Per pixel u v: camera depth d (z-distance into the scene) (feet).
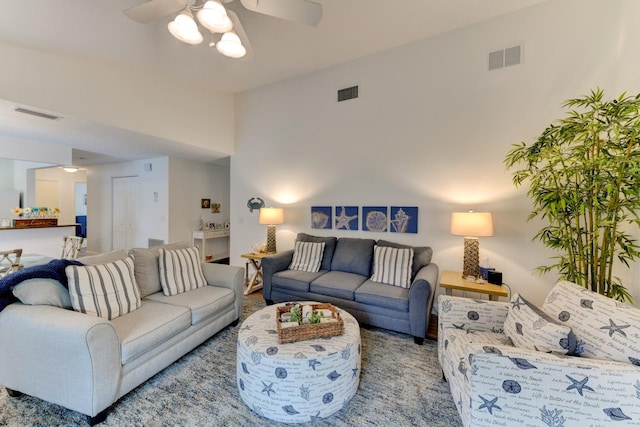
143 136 11.62
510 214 9.24
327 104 12.59
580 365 3.81
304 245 11.63
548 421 3.88
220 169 20.47
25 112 8.87
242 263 15.47
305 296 9.94
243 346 5.67
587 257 6.54
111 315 6.33
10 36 7.70
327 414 5.30
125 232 19.07
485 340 5.58
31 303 5.54
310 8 5.83
